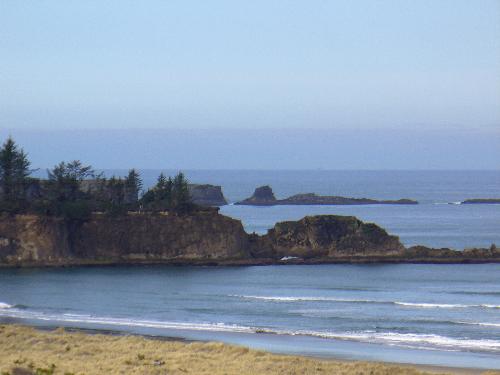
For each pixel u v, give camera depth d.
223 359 102.88
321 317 155.88
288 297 185.38
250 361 101.81
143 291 194.75
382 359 115.56
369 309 167.12
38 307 168.75
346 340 131.00
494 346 125.44
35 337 118.50
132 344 113.44
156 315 158.88
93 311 164.00
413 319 153.00
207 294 190.75
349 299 182.62
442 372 105.69
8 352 107.25
